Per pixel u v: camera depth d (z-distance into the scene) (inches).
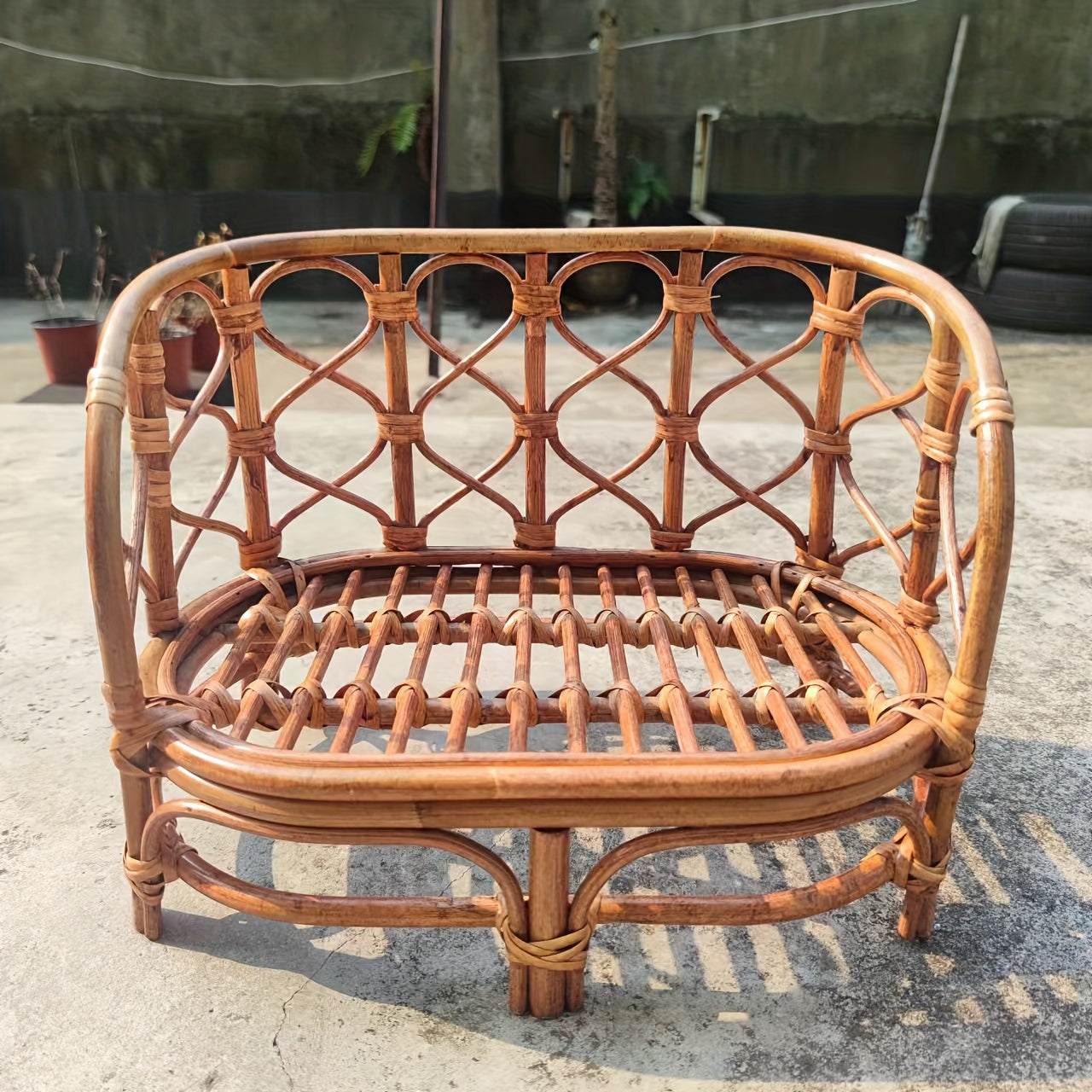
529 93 244.7
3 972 43.3
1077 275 214.1
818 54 240.8
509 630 51.6
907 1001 42.3
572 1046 40.0
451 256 53.9
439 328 155.9
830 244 51.2
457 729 42.4
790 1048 40.0
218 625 51.8
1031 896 48.3
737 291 253.8
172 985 42.7
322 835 37.7
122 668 38.9
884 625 49.9
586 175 252.1
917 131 246.7
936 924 46.5
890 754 38.8
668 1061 39.3
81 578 82.0
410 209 247.6
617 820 36.6
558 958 39.2
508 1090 38.0
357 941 45.5
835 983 43.2
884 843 52.5
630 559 57.8
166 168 245.1
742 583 57.0
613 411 138.5
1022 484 105.2
